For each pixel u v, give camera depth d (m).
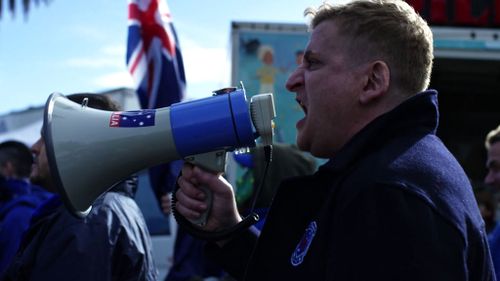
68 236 1.91
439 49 4.33
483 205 4.39
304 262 1.17
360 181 1.10
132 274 2.01
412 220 1.02
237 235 1.56
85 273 1.88
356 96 1.25
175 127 1.31
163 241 5.70
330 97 1.26
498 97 6.04
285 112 4.34
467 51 4.32
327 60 1.27
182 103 1.36
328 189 1.24
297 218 1.29
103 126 1.32
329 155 1.33
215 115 1.32
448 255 1.01
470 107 6.12
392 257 1.00
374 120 1.21
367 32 1.23
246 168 2.48
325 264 1.12
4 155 4.11
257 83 4.38
